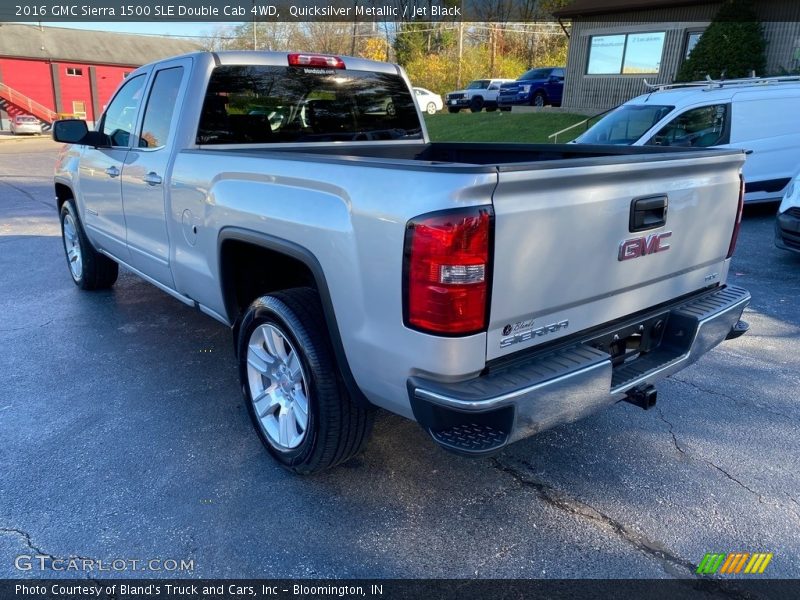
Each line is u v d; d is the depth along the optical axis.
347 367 2.62
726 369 4.37
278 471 3.15
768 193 9.55
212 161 3.33
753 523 2.76
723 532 2.71
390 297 2.31
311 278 3.05
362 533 2.70
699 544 2.64
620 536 2.69
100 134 4.59
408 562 2.54
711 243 3.16
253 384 3.24
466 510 2.86
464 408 2.14
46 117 46.81
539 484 3.05
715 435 3.50
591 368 2.39
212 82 3.72
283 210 2.77
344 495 2.96
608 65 20.53
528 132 18.45
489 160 4.71
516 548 2.62
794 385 4.12
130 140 4.44
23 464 3.18
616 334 2.77
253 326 3.12
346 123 4.45
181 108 3.72
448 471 3.15
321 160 2.61
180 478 3.08
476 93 27.67
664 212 2.76
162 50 53.91
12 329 5.11
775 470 3.16
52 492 2.96
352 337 2.52
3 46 45.34
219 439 3.44
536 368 2.36
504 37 47.12
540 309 2.38
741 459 3.26
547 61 47.03
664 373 2.85
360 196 2.38
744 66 15.95
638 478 3.10
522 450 3.35
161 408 3.79
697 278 3.20
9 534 2.68
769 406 3.83
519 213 2.20
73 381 4.15
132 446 3.36
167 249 3.96
